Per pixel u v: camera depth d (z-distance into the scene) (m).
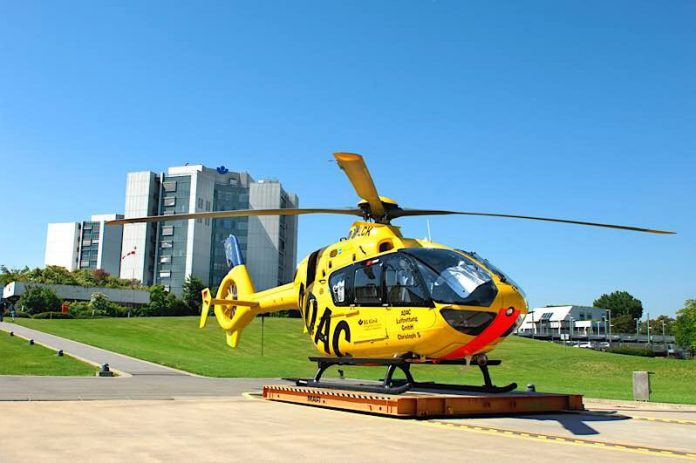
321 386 14.41
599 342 136.38
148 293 103.62
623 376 40.66
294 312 96.19
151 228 128.75
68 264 148.38
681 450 8.45
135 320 66.06
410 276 12.52
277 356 47.75
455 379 29.81
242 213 13.90
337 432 9.37
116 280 114.12
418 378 29.67
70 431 8.86
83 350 31.88
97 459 6.85
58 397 13.89
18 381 18.19
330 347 14.47
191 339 53.62
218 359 35.66
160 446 7.77
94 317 84.31
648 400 16.86
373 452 7.64
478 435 9.36
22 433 8.58
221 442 8.18
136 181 128.12
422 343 12.23
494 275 11.95
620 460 7.49
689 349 104.31
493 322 11.71
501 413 12.21
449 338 11.87
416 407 11.29
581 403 13.27
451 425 10.45
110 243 144.88
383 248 13.77
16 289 85.25
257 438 8.59
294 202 149.75
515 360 47.53
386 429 9.80
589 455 7.80
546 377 34.38
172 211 127.38
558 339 150.25
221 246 132.88
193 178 127.56
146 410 11.75
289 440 8.47
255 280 130.75
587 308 155.88
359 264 13.86
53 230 151.00
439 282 12.00
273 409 12.59
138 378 20.78
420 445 8.25
